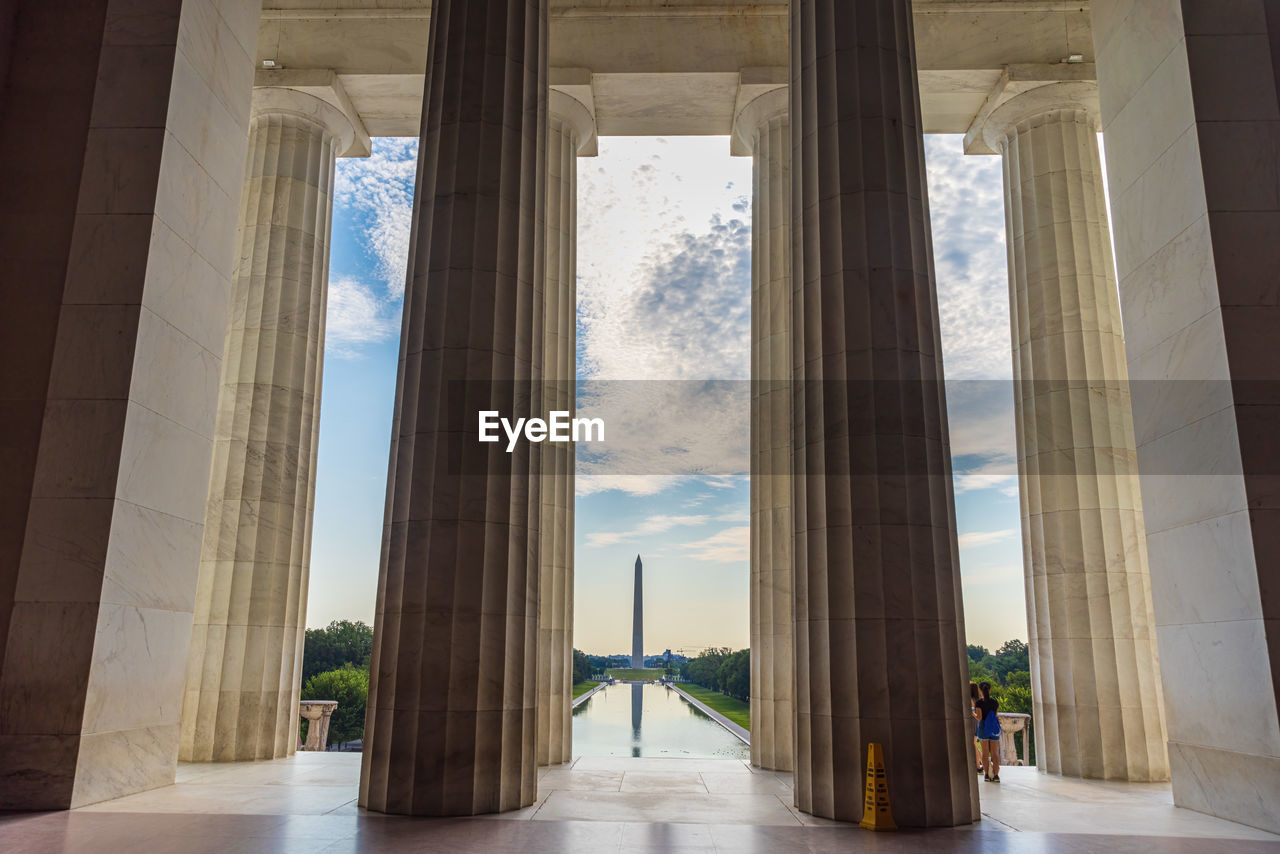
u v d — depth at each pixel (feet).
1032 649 82.58
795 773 55.83
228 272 69.15
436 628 53.42
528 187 62.80
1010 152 93.76
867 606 53.42
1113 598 78.13
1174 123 62.18
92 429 55.98
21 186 59.41
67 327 57.41
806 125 63.41
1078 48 89.04
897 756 51.13
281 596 83.66
